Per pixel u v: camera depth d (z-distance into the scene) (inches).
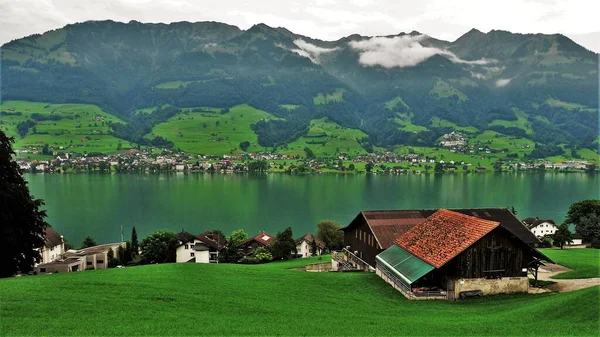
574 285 1529.3
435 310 1259.8
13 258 1648.6
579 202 3902.6
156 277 1439.5
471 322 1083.9
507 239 1438.2
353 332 975.0
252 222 5408.5
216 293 1295.5
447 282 1437.0
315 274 1726.1
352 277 1696.6
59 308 1046.4
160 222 5398.6
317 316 1132.5
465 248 1407.5
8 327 910.4
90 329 915.4
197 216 5787.4
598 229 3607.3
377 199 7244.1
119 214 5885.8
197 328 954.7
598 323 1005.8
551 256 2208.4
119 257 3344.0
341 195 7775.6
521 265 1445.6
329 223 3850.9
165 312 1067.3
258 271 1716.3
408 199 7249.0
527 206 6569.9
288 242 3144.7
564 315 1096.2
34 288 1216.8
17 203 1615.4
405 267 1529.3
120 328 929.5
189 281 1422.2
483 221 1486.2
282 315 1119.6
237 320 1041.5
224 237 4109.3
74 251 3395.7
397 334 964.0
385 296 1437.0
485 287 1422.2
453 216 1660.9
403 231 2089.1
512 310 1211.2
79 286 1263.5
